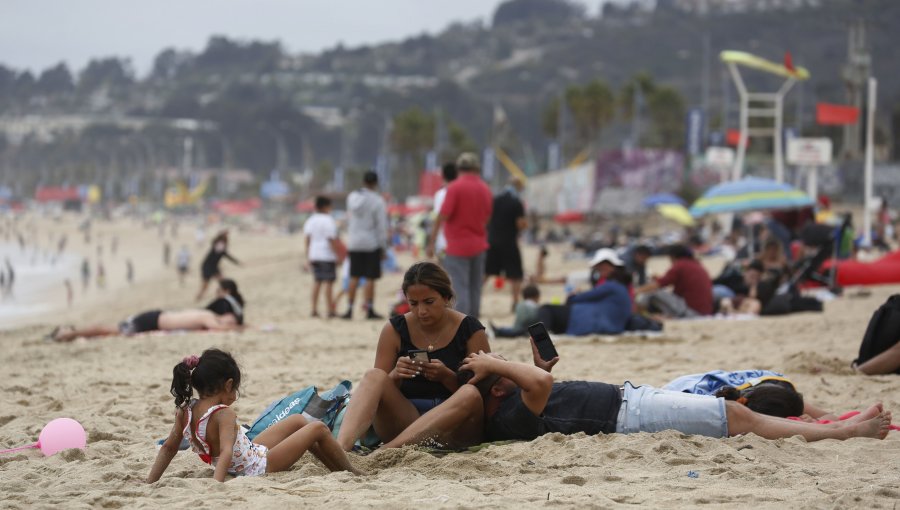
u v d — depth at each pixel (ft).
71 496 34.40
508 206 109.19
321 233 112.88
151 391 62.80
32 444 45.24
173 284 298.76
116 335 98.63
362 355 79.71
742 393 45.14
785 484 35.06
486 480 36.45
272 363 75.46
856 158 434.71
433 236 92.68
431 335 43.39
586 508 31.24
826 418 45.32
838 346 76.02
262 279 252.83
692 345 80.38
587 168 408.46
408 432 41.29
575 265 230.68
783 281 110.32
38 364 78.84
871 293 116.98
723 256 217.36
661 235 367.86
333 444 38.42
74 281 381.60
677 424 42.47
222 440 36.45
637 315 89.15
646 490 34.22
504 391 43.29
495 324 101.55
